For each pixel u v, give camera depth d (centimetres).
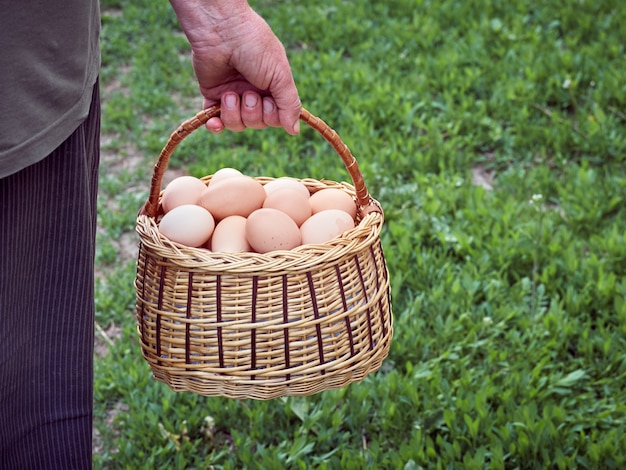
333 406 134
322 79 253
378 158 203
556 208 186
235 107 98
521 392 134
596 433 125
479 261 163
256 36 94
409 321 150
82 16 84
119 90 273
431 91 247
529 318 149
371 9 318
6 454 90
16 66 80
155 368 96
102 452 133
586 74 236
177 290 93
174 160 222
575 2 290
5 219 83
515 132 218
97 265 178
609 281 153
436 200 181
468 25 288
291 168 205
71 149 88
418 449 123
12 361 87
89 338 92
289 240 100
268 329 92
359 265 96
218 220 106
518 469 121
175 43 307
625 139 204
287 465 126
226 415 136
